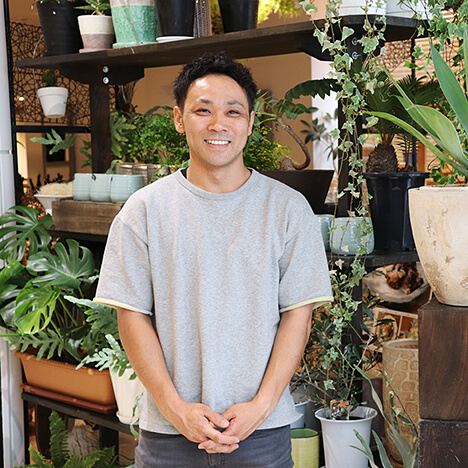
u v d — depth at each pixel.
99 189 2.47
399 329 2.50
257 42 2.08
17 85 3.07
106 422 2.43
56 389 2.66
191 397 1.49
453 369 1.25
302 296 1.51
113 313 2.37
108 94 2.73
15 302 2.58
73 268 2.52
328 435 1.84
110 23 2.52
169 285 1.50
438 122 1.29
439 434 1.26
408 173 1.86
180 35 2.25
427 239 1.29
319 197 2.08
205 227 1.49
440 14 1.65
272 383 1.46
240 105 1.48
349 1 1.76
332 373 2.03
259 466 1.50
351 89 1.71
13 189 2.98
